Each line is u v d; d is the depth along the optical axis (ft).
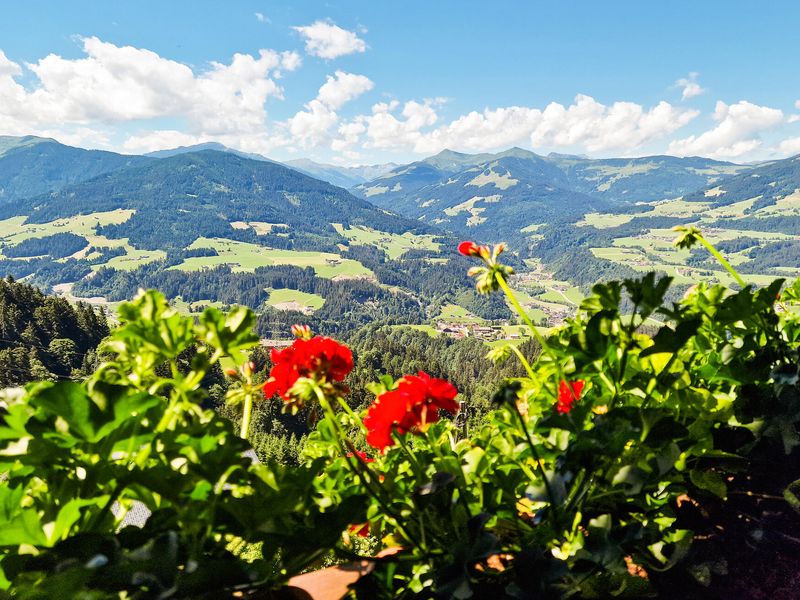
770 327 6.32
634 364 5.74
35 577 2.53
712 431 5.63
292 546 3.15
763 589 4.32
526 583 3.57
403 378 4.59
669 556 4.42
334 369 4.21
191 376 3.47
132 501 3.48
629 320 4.76
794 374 5.41
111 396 2.97
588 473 4.49
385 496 4.16
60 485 3.10
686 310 6.29
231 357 3.90
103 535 2.75
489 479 4.82
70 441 3.03
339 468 4.94
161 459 3.24
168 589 2.63
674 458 4.36
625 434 4.26
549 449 4.92
